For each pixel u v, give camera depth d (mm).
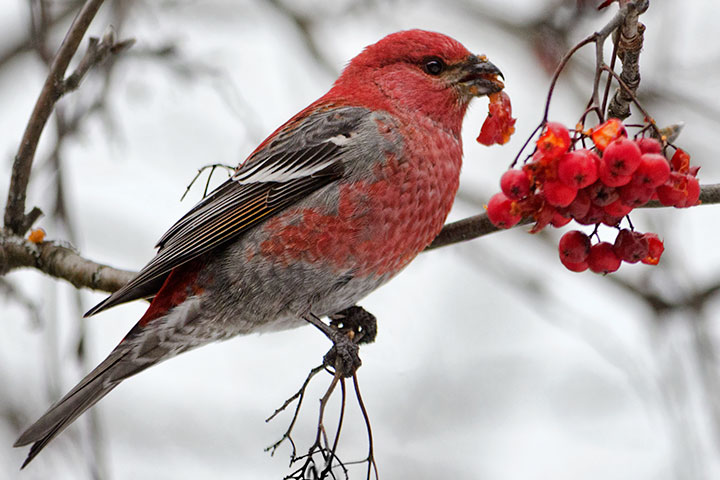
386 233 8734
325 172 8727
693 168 6680
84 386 8602
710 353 11617
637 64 6684
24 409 12172
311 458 7262
